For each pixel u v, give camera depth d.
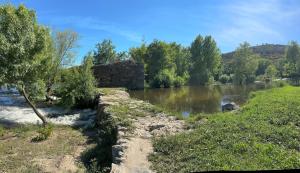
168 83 41.81
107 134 11.45
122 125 11.52
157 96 26.97
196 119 12.60
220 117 12.10
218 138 8.88
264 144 8.03
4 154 11.11
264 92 21.92
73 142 12.60
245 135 8.90
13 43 14.62
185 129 11.09
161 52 53.59
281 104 13.55
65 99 21.28
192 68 63.44
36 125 16.16
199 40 64.56
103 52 58.94
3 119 18.05
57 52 26.31
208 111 18.06
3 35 14.45
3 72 14.47
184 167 7.28
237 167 6.51
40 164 9.79
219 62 67.44
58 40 27.33
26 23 15.22
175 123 12.01
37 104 23.64
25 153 11.13
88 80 21.95
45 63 17.16
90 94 21.62
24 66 14.98
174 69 56.56
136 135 10.45
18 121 17.61
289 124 10.01
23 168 9.48
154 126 11.51
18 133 14.48
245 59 56.41
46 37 17.08
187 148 8.60
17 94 29.81
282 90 21.06
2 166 9.71
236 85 44.69
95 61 58.81
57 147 11.83
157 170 7.48
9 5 15.19
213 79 63.00
